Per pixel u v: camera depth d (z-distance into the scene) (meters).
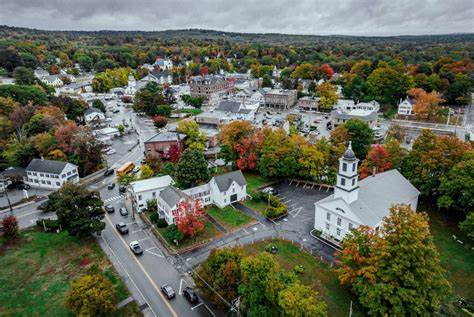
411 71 180.62
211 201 73.75
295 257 54.44
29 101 123.12
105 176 90.69
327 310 43.62
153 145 101.44
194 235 61.06
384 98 153.38
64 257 56.03
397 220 42.00
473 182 57.41
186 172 76.62
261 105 175.38
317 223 61.38
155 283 49.75
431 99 132.25
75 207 59.12
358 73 189.12
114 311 41.59
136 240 60.81
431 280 39.09
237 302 41.53
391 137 109.88
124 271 52.41
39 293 48.09
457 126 123.62
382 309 38.84
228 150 89.56
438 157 65.88
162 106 153.25
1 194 80.25
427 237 41.81
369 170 73.88
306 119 145.38
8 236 60.44
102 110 152.38
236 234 61.62
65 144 91.56
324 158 81.88
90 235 61.38
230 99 190.50
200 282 44.03
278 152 81.62
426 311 38.75
